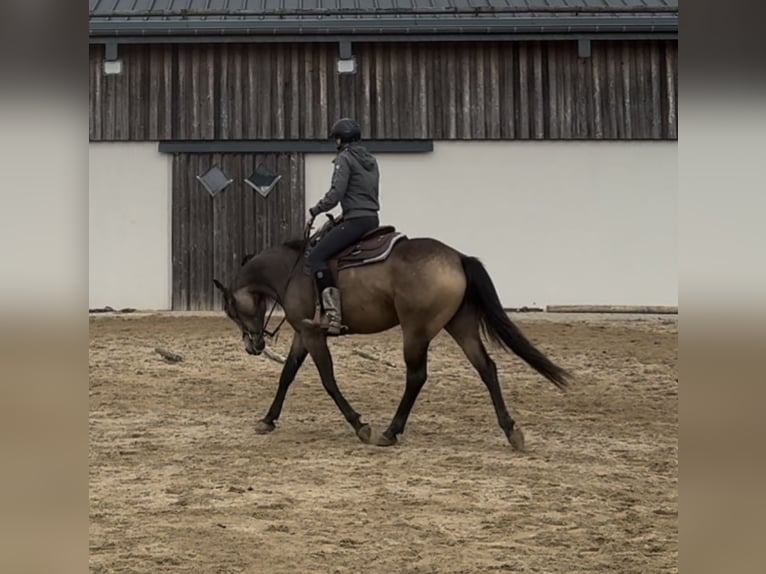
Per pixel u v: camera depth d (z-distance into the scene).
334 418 9.28
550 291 19.11
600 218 19.12
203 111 18.97
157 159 18.98
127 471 7.00
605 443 8.13
